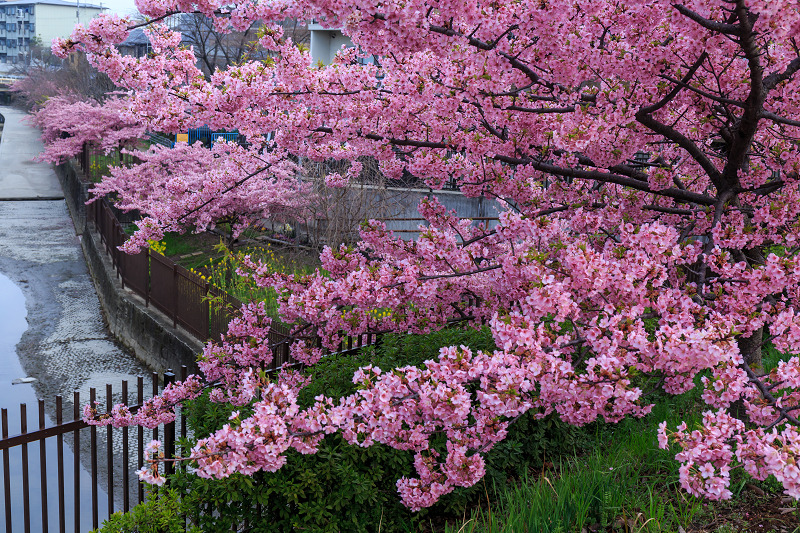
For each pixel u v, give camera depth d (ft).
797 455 10.18
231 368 21.21
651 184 18.99
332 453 16.78
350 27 14.01
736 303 14.44
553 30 14.76
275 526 16.51
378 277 16.97
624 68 16.22
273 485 16.37
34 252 91.45
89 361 54.13
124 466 19.54
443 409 12.27
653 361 12.42
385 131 20.59
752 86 16.51
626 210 20.92
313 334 21.77
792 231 17.67
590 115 17.37
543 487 17.07
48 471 34.73
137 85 18.34
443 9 13.15
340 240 53.57
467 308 22.17
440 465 14.94
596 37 16.46
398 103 19.66
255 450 11.71
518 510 16.92
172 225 29.12
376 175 55.62
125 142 107.34
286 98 19.15
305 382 19.86
